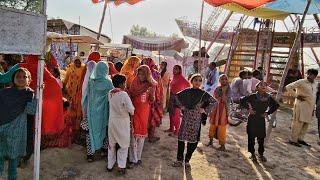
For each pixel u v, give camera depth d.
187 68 15.14
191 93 5.68
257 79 10.01
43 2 4.20
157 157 6.29
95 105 5.48
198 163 6.20
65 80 6.47
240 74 9.91
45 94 5.48
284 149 7.59
